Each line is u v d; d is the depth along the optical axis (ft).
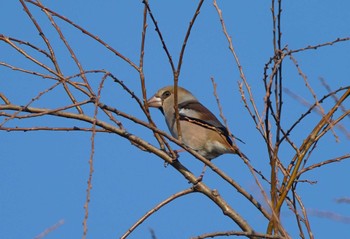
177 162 31.14
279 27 27.78
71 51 30.78
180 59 30.71
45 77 29.94
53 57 31.71
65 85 30.68
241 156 25.34
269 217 27.86
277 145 27.25
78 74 26.76
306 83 25.80
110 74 27.63
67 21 29.71
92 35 30.12
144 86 31.17
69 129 28.22
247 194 28.35
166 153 31.60
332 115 27.86
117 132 30.27
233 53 27.91
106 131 30.22
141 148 31.60
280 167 28.55
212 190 29.55
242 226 28.53
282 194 26.68
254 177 24.53
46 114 26.48
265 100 26.63
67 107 27.02
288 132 27.68
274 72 26.18
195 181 30.07
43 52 31.50
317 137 27.76
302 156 27.81
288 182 26.91
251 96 27.76
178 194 29.68
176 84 31.32
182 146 29.19
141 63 31.12
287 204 28.40
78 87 30.35
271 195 26.66
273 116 27.63
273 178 26.84
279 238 23.86
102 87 24.85
